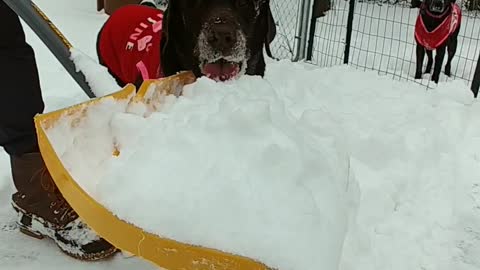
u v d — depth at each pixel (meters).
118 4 6.08
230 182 1.31
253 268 1.21
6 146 1.90
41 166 1.86
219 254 1.21
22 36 1.85
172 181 1.31
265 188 1.31
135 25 3.00
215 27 2.28
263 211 1.27
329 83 3.69
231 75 2.38
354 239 1.86
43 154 1.32
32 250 1.90
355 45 6.30
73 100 3.34
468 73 6.08
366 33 7.03
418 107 3.23
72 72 1.64
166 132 1.42
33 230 1.94
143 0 3.84
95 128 1.50
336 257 1.27
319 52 5.71
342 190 1.45
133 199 1.28
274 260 1.21
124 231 1.26
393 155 2.57
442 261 1.98
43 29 1.57
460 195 2.47
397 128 2.82
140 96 1.61
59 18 6.05
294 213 1.28
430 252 2.02
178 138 1.40
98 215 1.27
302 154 1.40
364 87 3.63
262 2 2.49
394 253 1.97
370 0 8.93
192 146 1.38
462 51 6.88
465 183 2.57
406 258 1.96
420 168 2.53
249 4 2.42
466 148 2.87
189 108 1.55
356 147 2.56
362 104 3.24
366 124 2.86
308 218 1.28
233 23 2.31
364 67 5.36
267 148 1.37
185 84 1.80
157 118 1.50
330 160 1.50
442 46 5.54
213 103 1.59
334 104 3.20
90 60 1.64
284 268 1.21
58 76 3.83
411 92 3.57
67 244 1.84
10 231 2.01
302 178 1.37
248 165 1.35
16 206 1.94
